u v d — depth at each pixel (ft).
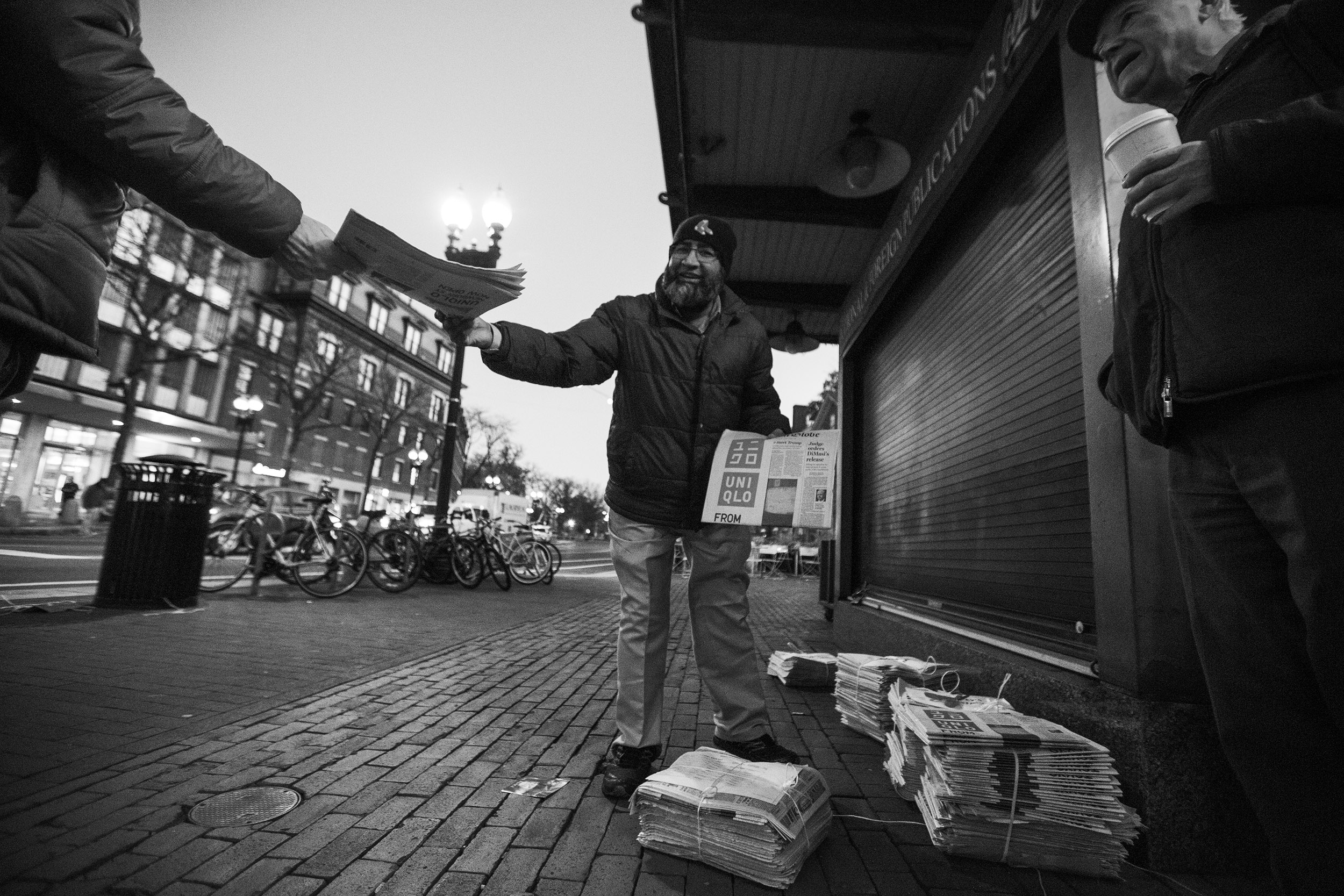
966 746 6.45
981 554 12.37
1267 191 3.81
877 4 12.46
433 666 14.32
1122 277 5.24
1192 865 6.33
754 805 5.96
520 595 31.81
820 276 24.36
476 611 24.36
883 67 14.57
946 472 14.43
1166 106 5.18
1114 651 7.16
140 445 110.32
